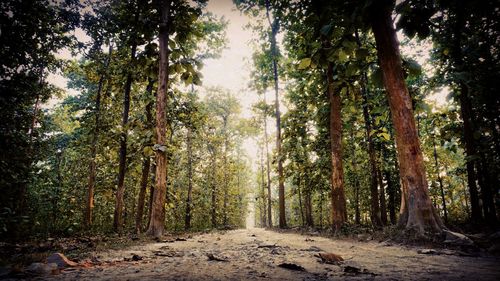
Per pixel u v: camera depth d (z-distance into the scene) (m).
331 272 3.33
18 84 9.02
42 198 14.52
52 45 10.81
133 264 4.07
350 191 23.12
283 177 17.33
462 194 28.23
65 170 21.27
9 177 8.65
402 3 4.31
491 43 8.87
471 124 11.07
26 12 9.05
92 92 19.08
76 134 21.53
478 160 11.00
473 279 2.76
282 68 21.84
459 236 5.51
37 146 12.03
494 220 10.37
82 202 19.73
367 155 16.70
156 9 11.41
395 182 18.83
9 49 8.85
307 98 13.98
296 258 4.52
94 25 12.09
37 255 4.81
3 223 7.18
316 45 5.81
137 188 22.80
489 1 4.36
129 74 13.33
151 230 9.79
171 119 14.23
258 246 6.51
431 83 10.79
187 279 2.97
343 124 14.59
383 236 7.12
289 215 46.81
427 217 6.24
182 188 26.22
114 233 12.09
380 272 3.26
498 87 9.41
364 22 4.89
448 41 9.83
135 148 13.05
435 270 3.31
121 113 16.64
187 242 8.33
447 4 4.38
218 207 31.38
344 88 8.68
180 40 11.28
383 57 7.01
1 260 4.16
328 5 4.82
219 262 4.18
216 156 30.27
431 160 22.08
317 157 15.62
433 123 11.63
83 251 5.80
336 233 9.84
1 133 8.20
